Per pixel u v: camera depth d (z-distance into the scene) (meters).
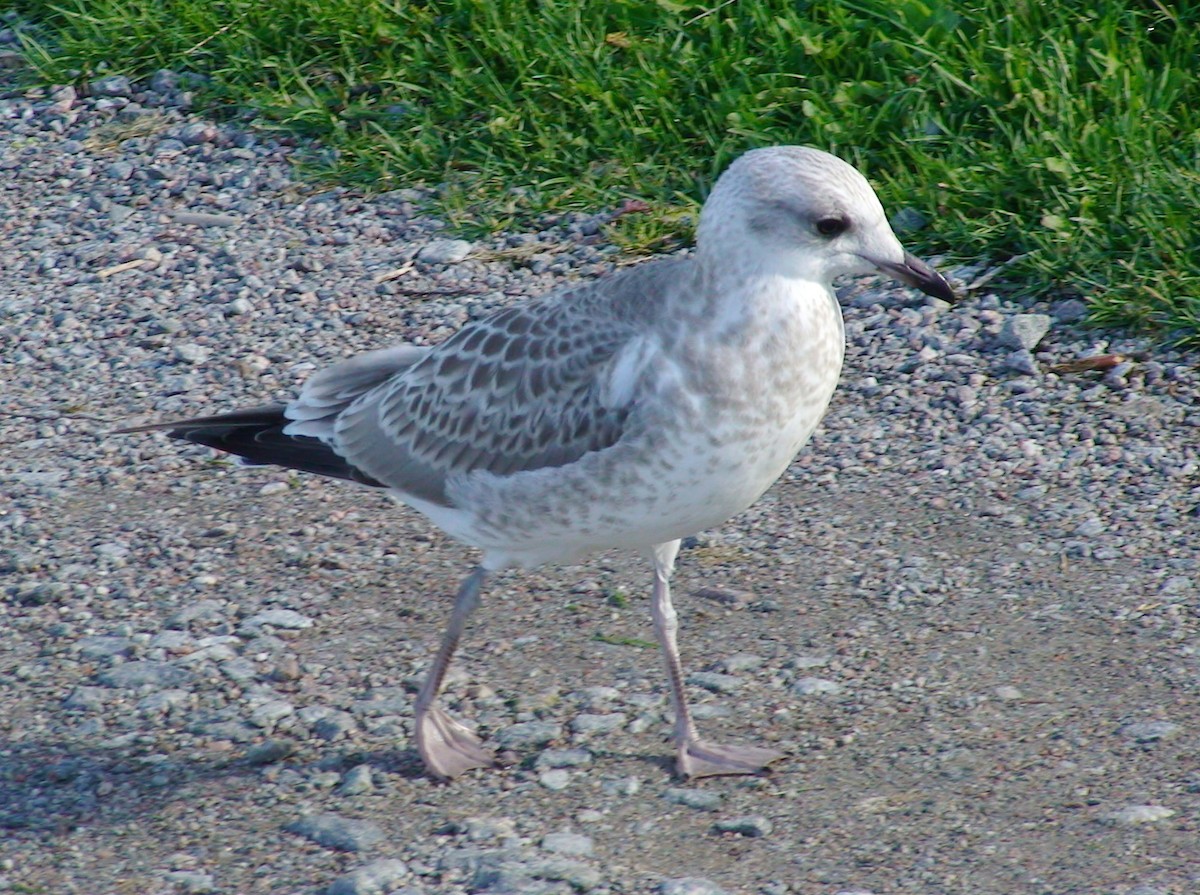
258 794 8.53
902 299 13.56
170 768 8.77
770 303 8.17
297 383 13.09
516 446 8.59
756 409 8.17
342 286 14.44
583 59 15.95
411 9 16.97
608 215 14.93
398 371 9.59
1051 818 8.05
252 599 10.47
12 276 14.91
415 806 8.41
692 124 15.38
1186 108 14.36
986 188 14.01
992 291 13.52
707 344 8.12
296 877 7.83
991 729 8.87
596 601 10.46
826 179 8.21
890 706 9.16
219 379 13.24
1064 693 9.16
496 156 15.73
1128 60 14.77
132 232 15.43
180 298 14.43
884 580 10.45
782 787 8.49
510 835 8.09
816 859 7.85
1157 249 13.14
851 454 11.91
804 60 15.56
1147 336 12.73
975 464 11.63
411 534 11.30
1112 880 7.52
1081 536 10.73
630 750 8.91
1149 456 11.49
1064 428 11.91
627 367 8.22
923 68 15.01
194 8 17.50
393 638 10.05
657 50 15.91
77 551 11.04
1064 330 12.95
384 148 16.05
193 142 16.61
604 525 8.50
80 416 12.84
